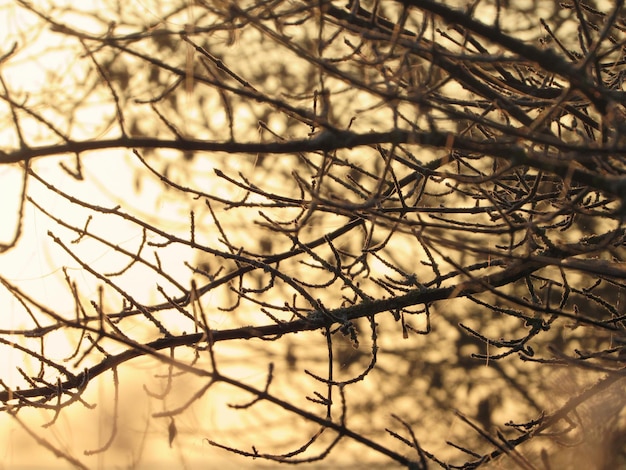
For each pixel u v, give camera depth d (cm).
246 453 513
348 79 444
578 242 619
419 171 582
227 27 469
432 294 624
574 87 454
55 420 511
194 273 641
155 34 457
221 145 446
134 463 475
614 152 444
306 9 459
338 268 618
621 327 618
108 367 579
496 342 635
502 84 546
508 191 653
